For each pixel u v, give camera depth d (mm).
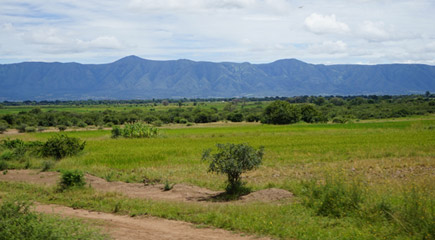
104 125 112500
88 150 35656
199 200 15008
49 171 23719
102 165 25531
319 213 11664
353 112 131125
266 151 32875
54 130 92875
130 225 10867
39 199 15031
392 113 121875
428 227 9055
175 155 31516
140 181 20031
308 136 51406
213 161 15953
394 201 11898
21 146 32062
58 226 8516
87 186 17875
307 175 20766
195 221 11367
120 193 16031
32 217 8875
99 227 10281
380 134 51344
